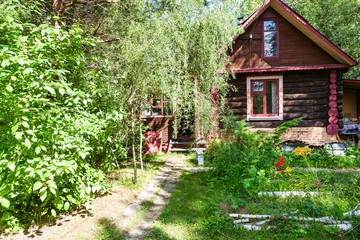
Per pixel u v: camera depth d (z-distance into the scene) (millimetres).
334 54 8781
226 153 5977
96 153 5133
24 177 2947
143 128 8914
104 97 4863
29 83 3117
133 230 3625
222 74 7469
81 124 3926
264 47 9648
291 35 9398
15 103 2844
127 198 4883
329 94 9133
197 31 6477
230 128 8281
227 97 9766
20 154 3010
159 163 8352
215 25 6422
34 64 3186
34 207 3783
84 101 3760
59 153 3818
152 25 5805
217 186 5371
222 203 4340
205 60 6633
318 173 5629
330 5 16266
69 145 3480
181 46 6141
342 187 4797
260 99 9703
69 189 3691
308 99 9312
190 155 9773
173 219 3945
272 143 8336
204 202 4562
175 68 5867
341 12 16109
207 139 8703
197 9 6453
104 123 4660
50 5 8375
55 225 3604
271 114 9594
